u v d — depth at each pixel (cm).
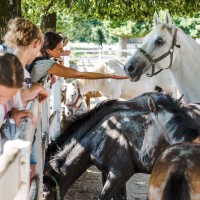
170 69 588
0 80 198
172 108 364
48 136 468
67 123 468
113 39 3534
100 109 466
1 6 640
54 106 617
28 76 320
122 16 1170
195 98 574
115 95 1048
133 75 589
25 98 298
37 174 321
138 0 1088
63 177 450
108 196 445
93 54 2959
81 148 455
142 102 461
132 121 449
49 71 380
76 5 1087
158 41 578
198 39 2395
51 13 1184
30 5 1266
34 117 253
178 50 574
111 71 1049
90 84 1041
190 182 274
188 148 294
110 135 450
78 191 625
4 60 200
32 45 287
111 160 448
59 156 455
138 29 2245
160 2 1109
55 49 439
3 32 640
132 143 442
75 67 1772
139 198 599
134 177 699
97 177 693
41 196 326
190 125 354
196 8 1122
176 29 576
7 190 150
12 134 266
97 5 1059
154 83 980
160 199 281
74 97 1027
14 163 158
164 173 283
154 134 365
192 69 574
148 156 369
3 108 250
